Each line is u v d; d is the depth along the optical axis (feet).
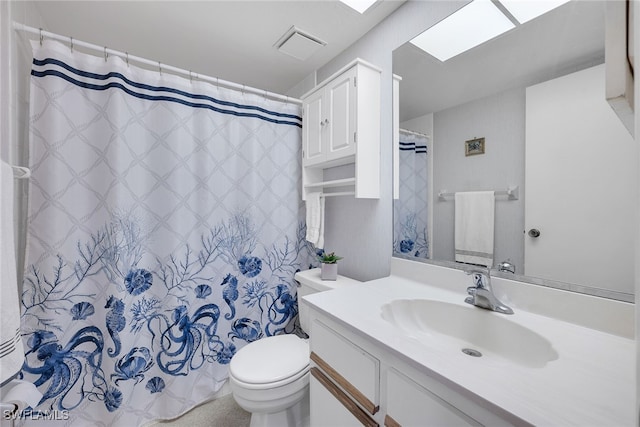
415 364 2.09
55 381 4.15
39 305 4.05
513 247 3.25
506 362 2.72
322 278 5.30
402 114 4.62
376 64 5.09
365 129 4.73
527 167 3.13
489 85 3.49
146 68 6.29
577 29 2.78
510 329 2.81
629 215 2.45
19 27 3.80
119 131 4.48
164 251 5.01
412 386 2.20
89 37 5.42
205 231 5.37
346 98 4.85
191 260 5.25
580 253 2.73
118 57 4.54
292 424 4.36
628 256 2.46
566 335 2.53
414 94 4.42
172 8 4.65
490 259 3.47
